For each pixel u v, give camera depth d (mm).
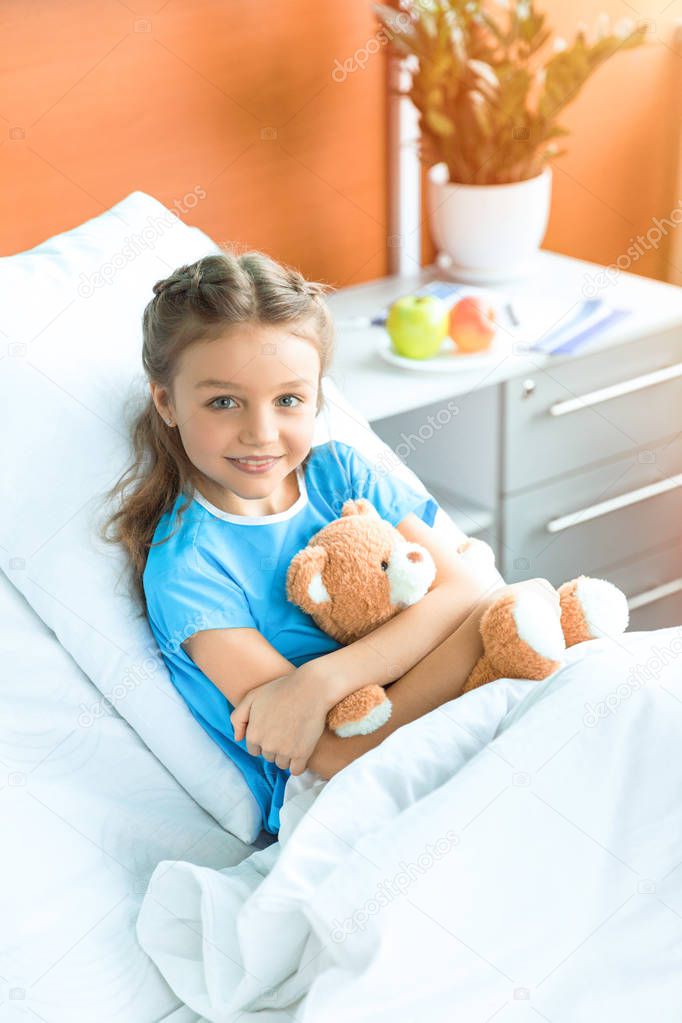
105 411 1220
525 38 1876
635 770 961
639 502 2049
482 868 909
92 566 1161
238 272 1079
